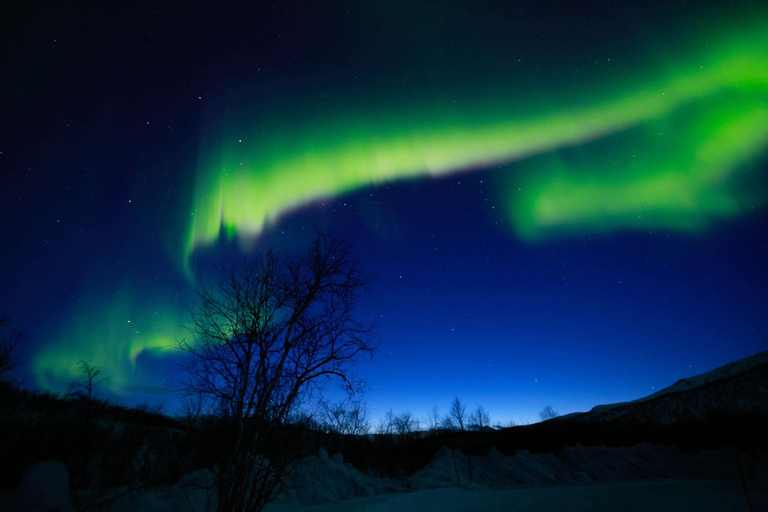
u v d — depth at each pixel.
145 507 11.39
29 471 10.26
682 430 35.41
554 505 16.34
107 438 18.17
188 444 14.43
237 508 8.48
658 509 14.21
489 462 31.31
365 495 21.20
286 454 9.68
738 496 15.44
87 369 18.34
